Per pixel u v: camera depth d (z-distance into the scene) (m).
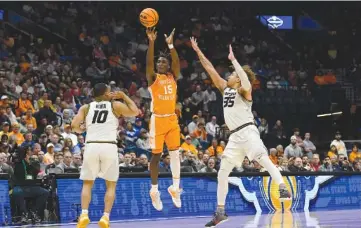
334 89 29.20
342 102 28.95
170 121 11.70
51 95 22.58
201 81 27.38
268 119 27.48
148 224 13.41
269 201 18.19
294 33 33.94
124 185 15.99
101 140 10.38
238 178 17.70
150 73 11.54
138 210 16.08
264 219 14.34
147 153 19.89
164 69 11.67
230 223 12.87
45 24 28.23
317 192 19.17
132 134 20.53
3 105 19.66
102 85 10.49
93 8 29.66
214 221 10.53
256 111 27.36
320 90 29.17
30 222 14.82
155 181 11.91
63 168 16.38
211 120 23.20
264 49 31.67
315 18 34.19
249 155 10.45
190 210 16.86
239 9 33.00
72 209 15.45
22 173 15.12
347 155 23.58
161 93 11.59
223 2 32.31
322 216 15.24
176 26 31.33
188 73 28.91
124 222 14.53
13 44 25.95
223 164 10.55
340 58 32.47
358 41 33.06
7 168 15.24
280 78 29.42
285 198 10.37
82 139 18.75
